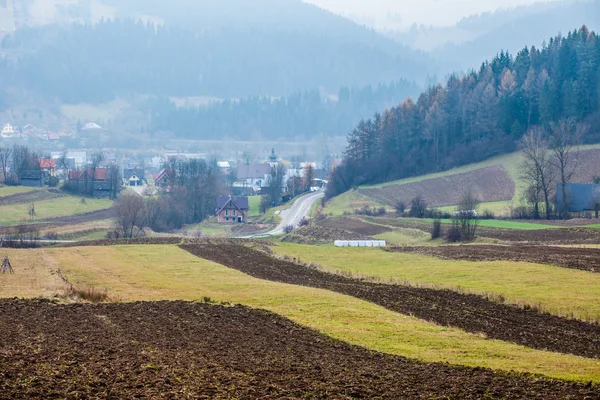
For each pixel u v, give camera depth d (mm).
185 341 64125
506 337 72188
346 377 52375
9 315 76188
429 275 118812
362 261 145500
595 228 182000
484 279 110125
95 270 124062
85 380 47094
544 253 136625
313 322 76688
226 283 108188
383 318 79438
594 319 80125
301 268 131875
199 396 44531
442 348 65188
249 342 65125
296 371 53656
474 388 50000
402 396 47719
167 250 157000
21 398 42062
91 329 68562
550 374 55062
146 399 43219
